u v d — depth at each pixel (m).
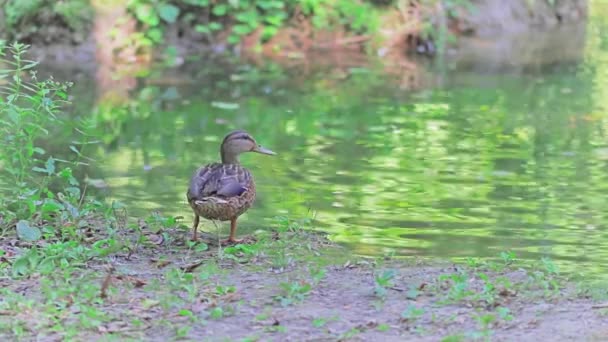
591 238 11.17
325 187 13.34
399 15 25.36
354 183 13.55
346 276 9.27
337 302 8.36
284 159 14.83
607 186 13.44
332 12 25.19
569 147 15.60
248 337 7.37
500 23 26.77
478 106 18.50
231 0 24.55
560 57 23.67
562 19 28.45
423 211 12.26
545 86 20.39
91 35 23.19
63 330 7.43
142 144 15.74
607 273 9.69
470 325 7.65
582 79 21.09
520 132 16.56
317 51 24.45
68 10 23.09
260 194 12.92
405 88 20.28
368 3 25.58
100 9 23.48
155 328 7.60
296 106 18.58
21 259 8.93
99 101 18.77
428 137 16.22
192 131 16.66
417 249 10.66
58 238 10.17
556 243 10.96
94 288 8.32
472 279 9.08
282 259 9.72
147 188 13.20
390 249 10.62
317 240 10.83
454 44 25.19
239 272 9.34
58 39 23.05
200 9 24.50
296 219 11.76
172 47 23.64
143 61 23.03
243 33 24.45
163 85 20.48
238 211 10.30
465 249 10.69
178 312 7.92
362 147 15.58
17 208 11.06
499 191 13.21
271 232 11.06
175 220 10.98
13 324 7.46
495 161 14.77
